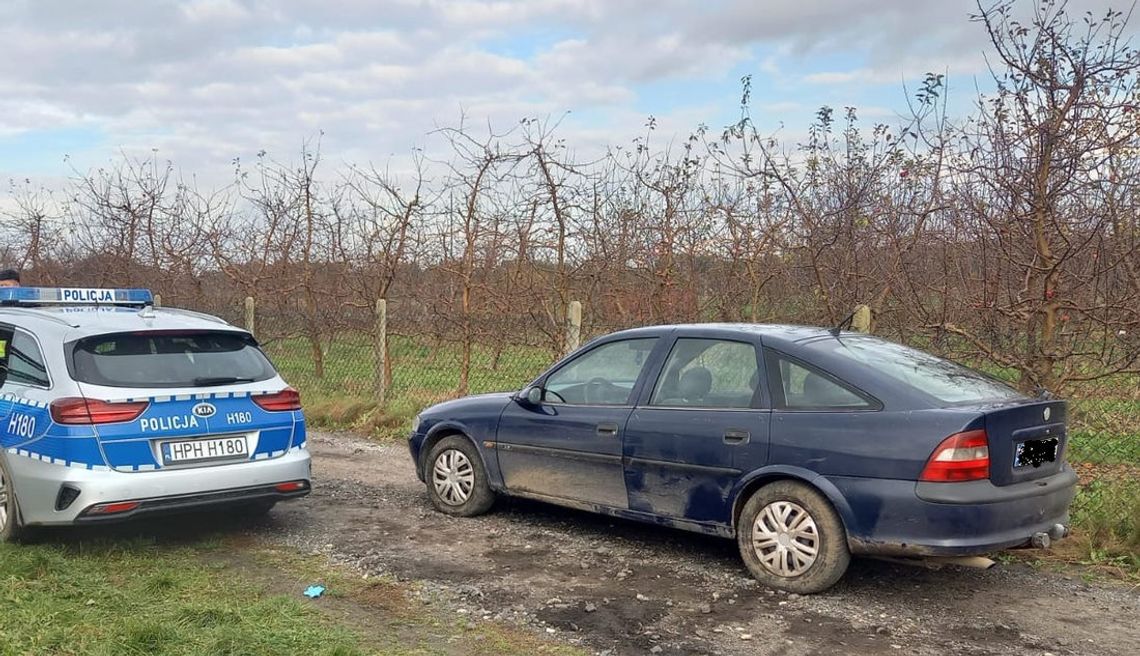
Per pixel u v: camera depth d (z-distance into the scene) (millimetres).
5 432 5922
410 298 12648
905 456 4820
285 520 6914
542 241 11234
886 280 7949
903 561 5457
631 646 4488
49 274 18984
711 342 5832
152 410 5766
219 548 6141
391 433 10914
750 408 5453
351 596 5219
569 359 6539
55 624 4445
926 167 7816
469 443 7000
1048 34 6387
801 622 4797
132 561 5758
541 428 6441
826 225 8711
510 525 6750
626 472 5941
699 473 5578
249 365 6461
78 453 5539
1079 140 6445
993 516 4746
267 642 4320
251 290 15641
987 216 6836
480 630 4699
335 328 13047
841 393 5172
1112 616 4980
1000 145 6793
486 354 11195
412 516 7051
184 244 16344
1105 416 7066
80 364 5770
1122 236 6465
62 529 6363
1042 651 4477
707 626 4746
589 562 5840
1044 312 6832
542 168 11117
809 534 5156
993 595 5273
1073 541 6172
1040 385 6898
